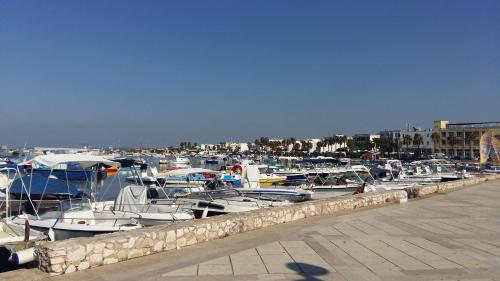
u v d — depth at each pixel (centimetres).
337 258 851
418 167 4906
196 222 1017
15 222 1509
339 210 1557
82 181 2406
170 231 919
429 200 1998
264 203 1969
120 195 1764
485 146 4256
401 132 13612
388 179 3766
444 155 10994
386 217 1414
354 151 13825
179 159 7881
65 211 1575
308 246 959
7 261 1311
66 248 732
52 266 713
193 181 2923
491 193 2377
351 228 1197
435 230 1172
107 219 1460
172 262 811
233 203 1939
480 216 1448
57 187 1839
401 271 758
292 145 16762
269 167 4741
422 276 727
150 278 710
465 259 845
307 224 1263
